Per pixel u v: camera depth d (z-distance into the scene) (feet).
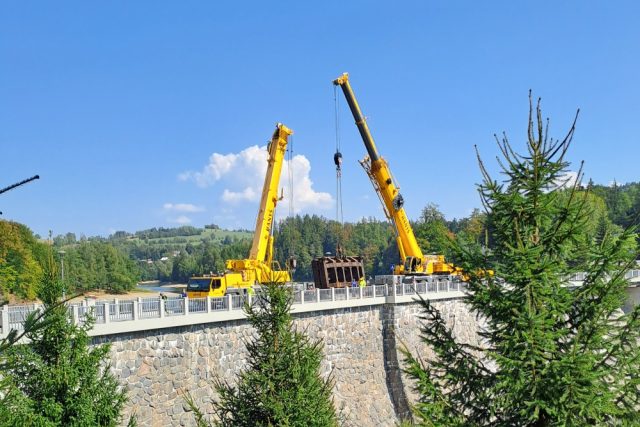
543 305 32.12
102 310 65.26
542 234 33.71
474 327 128.06
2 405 30.09
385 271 372.99
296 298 90.94
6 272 180.75
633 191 408.87
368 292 107.24
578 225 32.48
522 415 31.86
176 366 73.51
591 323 31.78
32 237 242.99
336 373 98.68
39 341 43.78
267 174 104.83
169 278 581.94
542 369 30.86
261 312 47.06
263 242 102.78
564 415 29.86
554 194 32.76
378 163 126.41
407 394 108.27
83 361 44.55
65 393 43.16
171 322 72.28
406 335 111.86
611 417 31.12
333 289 99.76
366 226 499.10
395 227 129.59
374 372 106.42
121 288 346.74
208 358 77.51
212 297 78.48
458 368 34.40
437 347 35.63
